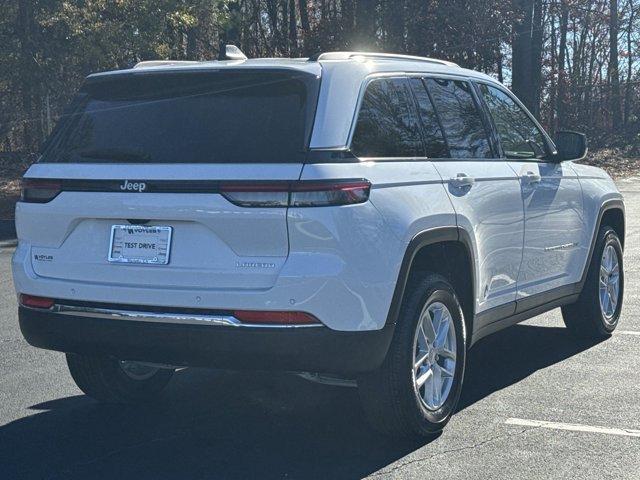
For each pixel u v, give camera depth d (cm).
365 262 457
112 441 516
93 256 485
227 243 455
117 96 504
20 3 2488
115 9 2467
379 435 520
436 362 520
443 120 560
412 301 493
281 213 445
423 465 470
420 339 504
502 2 2777
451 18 2700
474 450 491
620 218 784
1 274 1166
